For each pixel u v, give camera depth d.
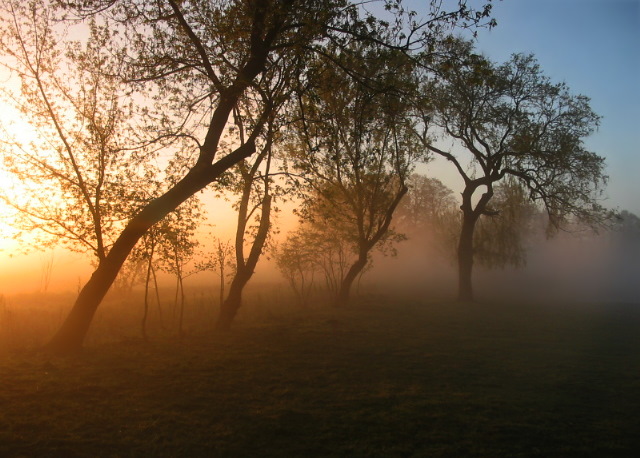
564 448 6.98
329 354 12.92
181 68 13.71
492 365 12.35
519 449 6.91
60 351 11.75
